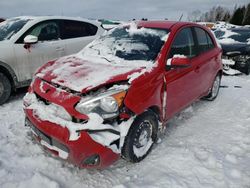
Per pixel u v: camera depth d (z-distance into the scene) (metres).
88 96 2.68
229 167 3.09
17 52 4.91
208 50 4.83
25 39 4.87
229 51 8.84
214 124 4.38
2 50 4.73
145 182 2.80
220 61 5.41
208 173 2.98
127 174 2.96
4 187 2.62
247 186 2.79
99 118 2.59
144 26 4.03
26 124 3.23
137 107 2.85
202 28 4.68
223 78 8.14
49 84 2.97
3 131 3.75
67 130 2.56
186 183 2.80
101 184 2.79
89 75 2.93
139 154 3.10
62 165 3.04
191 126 4.26
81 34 6.14
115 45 3.82
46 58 5.37
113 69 3.09
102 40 4.10
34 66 5.19
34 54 5.16
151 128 3.24
